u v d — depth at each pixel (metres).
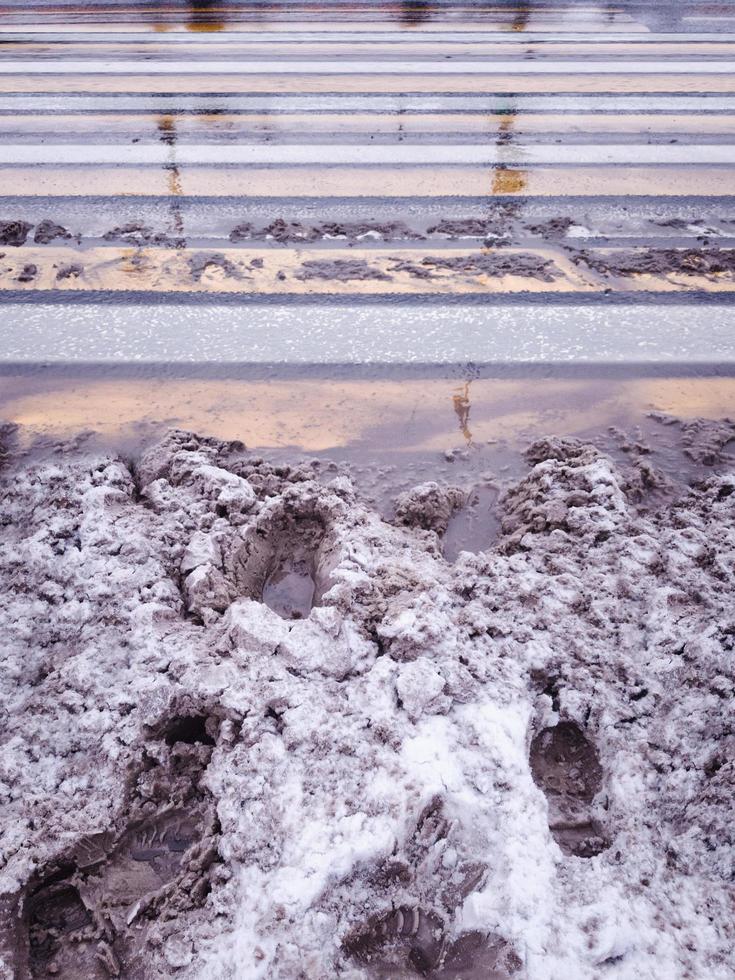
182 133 6.41
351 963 1.74
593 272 4.57
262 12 9.86
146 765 2.11
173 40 8.75
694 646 2.32
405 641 2.29
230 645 2.30
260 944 1.73
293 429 3.45
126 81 7.52
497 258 4.70
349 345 3.98
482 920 1.78
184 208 5.22
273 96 7.18
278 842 1.88
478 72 7.80
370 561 2.62
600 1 10.46
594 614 2.46
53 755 2.13
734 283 4.47
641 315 4.20
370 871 1.85
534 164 5.91
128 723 2.16
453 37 8.90
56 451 3.27
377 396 3.66
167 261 4.65
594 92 7.33
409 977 1.73
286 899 1.77
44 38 8.84
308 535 2.88
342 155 6.02
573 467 3.07
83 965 1.79
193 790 2.09
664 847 1.96
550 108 6.97
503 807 1.96
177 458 3.13
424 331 4.09
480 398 3.65
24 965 1.79
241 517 2.82
